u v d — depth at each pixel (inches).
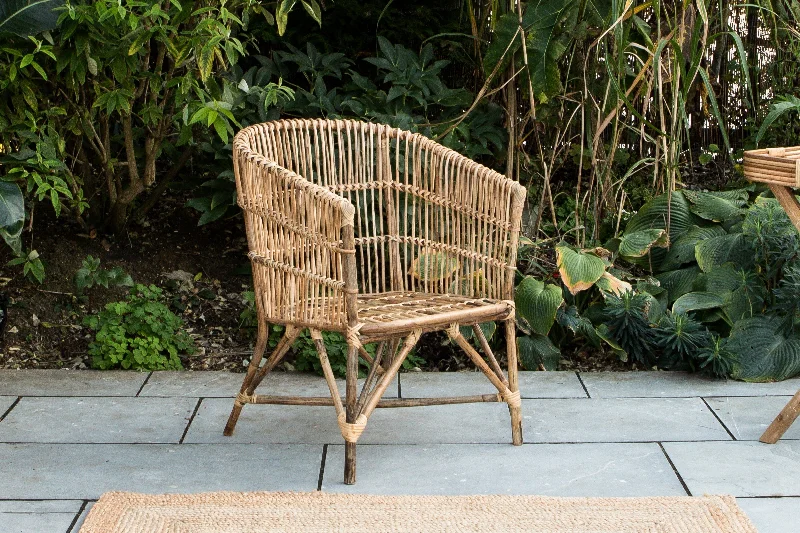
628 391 131.0
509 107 157.9
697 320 147.1
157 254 161.0
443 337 147.7
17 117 137.4
